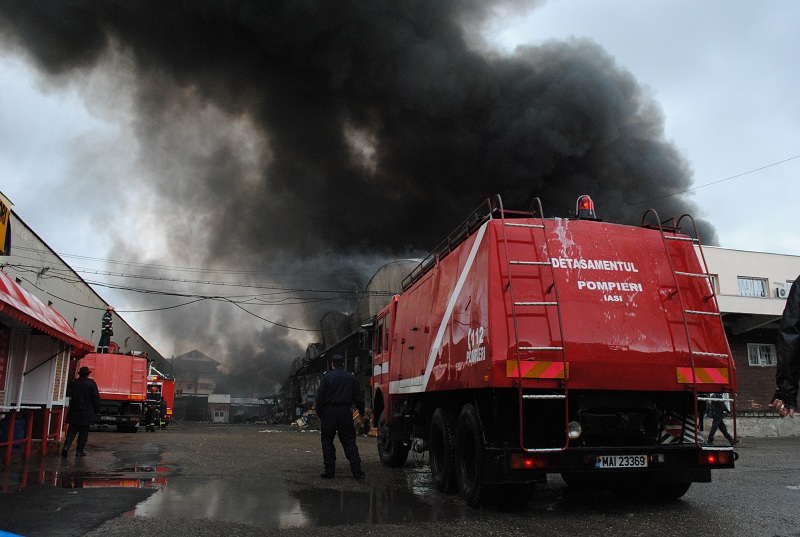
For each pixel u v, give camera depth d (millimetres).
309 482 7168
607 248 5621
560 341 5156
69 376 14156
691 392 5512
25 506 5188
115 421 19625
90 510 5059
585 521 4949
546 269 5426
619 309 5402
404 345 8578
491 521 4922
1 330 8734
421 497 6121
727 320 21922
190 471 8047
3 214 9430
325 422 7605
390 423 9352
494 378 5000
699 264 5855
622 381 5207
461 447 5953
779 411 2971
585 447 5133
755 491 6648
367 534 4410
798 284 2986
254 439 16344
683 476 5445
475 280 5668
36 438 11188
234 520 4809
